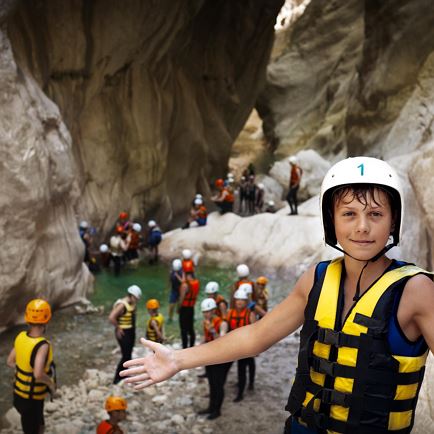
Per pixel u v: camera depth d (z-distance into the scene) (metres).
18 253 10.94
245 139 41.69
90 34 16.06
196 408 8.58
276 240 17.70
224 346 1.66
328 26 36.59
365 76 22.91
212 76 25.44
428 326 1.39
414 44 20.61
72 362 10.07
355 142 23.12
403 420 1.40
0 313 10.80
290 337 11.39
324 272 1.56
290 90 36.94
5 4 11.22
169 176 22.73
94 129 17.95
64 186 12.91
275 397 8.89
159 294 14.57
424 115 18.45
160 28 18.77
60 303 12.78
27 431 6.44
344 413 1.40
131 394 8.96
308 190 26.77
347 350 1.42
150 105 19.95
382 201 1.43
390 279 1.44
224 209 19.86
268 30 27.86
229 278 16.30
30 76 13.41
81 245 13.80
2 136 10.76
